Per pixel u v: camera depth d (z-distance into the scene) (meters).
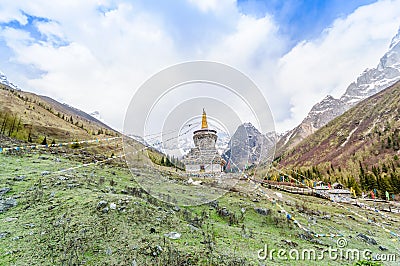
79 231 6.81
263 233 9.75
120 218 7.85
